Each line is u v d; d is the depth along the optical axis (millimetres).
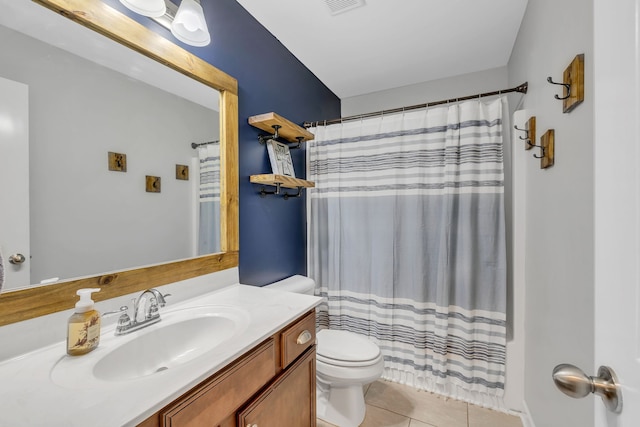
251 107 1651
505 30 1803
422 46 1979
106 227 971
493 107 1641
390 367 1916
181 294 1200
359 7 1603
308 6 1596
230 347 805
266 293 1313
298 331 1098
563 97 1010
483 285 1661
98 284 936
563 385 455
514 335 1616
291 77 2047
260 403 879
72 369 712
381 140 1929
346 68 2273
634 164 379
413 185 1835
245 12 1620
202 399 692
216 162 1400
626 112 394
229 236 1443
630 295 386
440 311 1732
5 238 755
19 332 769
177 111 1217
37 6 822
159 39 1123
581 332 901
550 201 1185
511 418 1568
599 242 453
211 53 1396
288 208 2000
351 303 2047
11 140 768
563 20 1040
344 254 2066
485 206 1653
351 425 1501
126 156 1034
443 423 1538
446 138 1731
